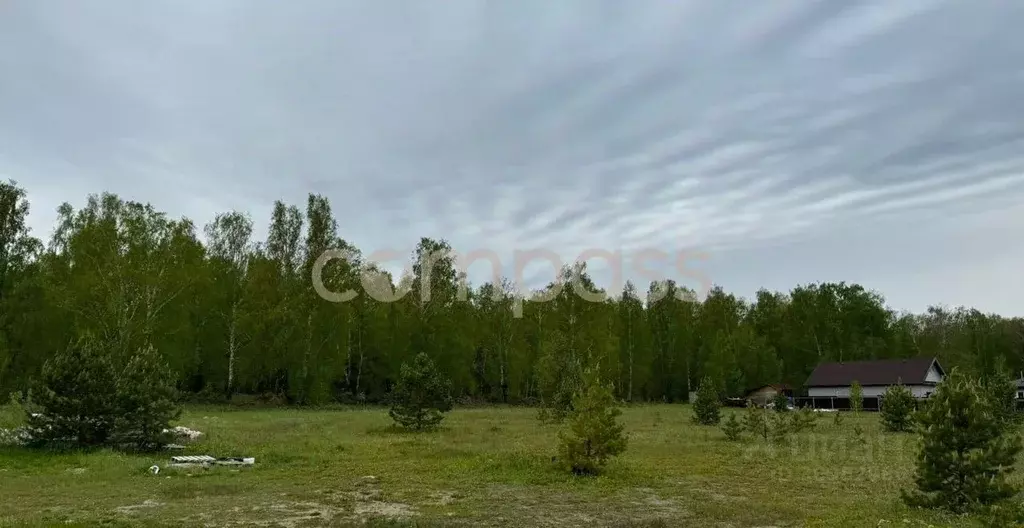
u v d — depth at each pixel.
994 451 10.82
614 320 62.62
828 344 71.38
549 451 19.03
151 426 18.62
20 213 42.53
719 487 13.41
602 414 15.10
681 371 68.81
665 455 18.97
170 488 12.54
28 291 40.06
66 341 40.06
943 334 83.69
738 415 40.38
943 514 10.56
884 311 72.69
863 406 56.56
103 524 9.55
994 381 33.06
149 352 19.83
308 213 52.38
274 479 13.94
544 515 10.56
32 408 18.97
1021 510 10.21
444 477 14.27
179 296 42.38
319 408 45.44
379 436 24.66
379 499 11.77
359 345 54.28
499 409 49.72
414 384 27.45
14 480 13.39
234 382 49.47
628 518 10.35
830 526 9.77
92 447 18.22
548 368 41.22
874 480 14.31
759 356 68.38
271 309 47.50
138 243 40.88
